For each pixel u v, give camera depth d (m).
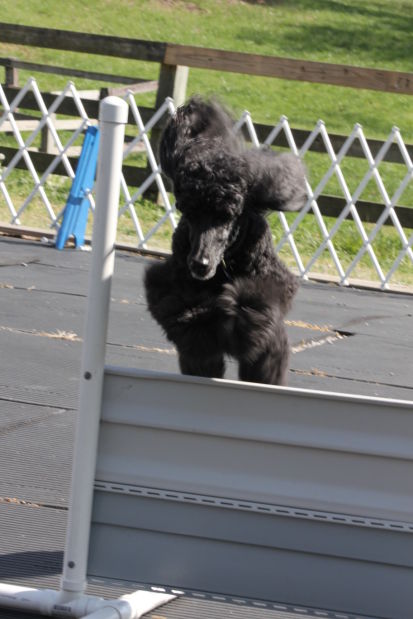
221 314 5.90
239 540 4.95
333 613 4.87
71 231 16.22
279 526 4.91
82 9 42.69
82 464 5.03
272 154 6.59
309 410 4.82
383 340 12.48
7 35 18.89
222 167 6.11
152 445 5.01
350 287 15.77
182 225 6.25
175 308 5.99
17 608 5.30
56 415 8.52
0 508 6.51
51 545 6.07
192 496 4.98
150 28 41.50
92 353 4.97
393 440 4.76
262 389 4.84
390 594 4.84
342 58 40.06
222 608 5.58
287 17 43.91
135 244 16.88
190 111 6.45
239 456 4.92
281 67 16.72
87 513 5.07
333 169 16.22
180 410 4.95
